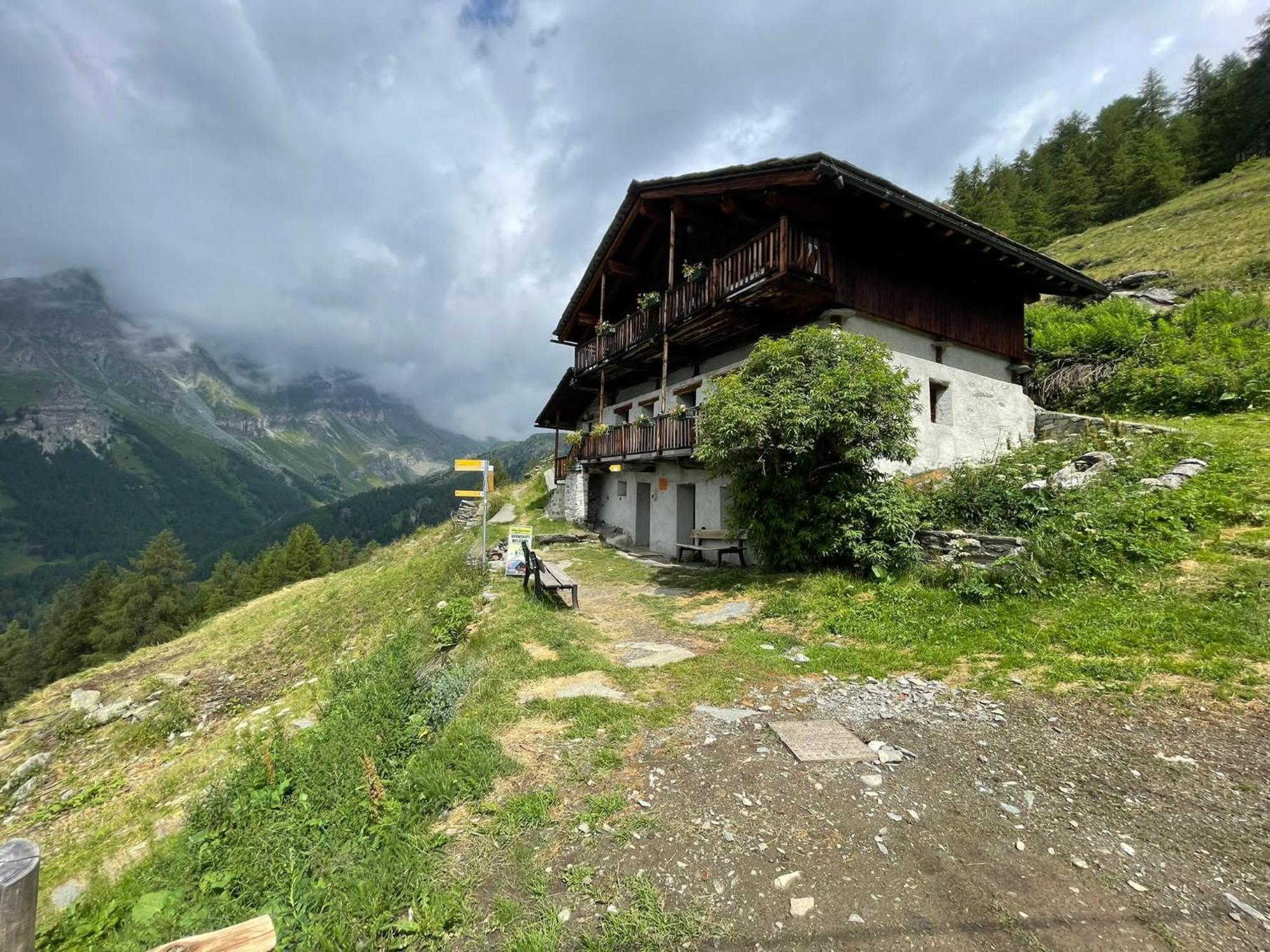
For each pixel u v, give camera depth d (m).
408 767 4.30
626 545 18.33
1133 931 2.40
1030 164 57.53
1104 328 16.52
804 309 12.12
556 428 25.59
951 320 13.63
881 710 4.79
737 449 9.05
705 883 2.82
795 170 10.77
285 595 23.55
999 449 13.22
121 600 45.09
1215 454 8.50
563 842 3.22
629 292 20.34
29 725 15.30
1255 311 14.91
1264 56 39.53
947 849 2.98
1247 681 4.38
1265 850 2.83
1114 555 6.77
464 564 13.86
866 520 8.84
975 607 6.69
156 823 6.96
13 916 1.85
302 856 3.59
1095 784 3.50
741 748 4.18
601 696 5.25
